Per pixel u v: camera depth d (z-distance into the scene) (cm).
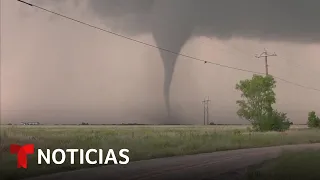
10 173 1427
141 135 4022
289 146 3331
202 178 1393
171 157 2173
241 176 1448
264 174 1505
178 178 1387
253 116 6462
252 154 2430
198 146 2909
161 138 3475
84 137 3353
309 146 3334
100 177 1380
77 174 1453
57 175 1423
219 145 3059
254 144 3438
